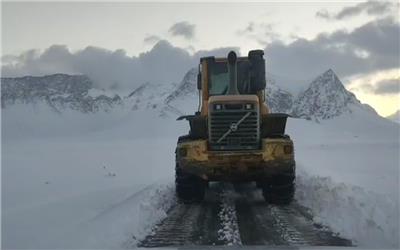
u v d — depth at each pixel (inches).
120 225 344.8
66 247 303.3
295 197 463.2
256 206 423.5
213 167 409.7
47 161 1913.1
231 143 413.1
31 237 369.1
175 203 450.9
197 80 503.5
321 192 440.1
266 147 406.6
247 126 413.4
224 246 282.5
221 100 416.2
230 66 458.6
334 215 355.6
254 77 470.6
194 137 437.1
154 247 287.1
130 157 2038.6
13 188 869.8
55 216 507.5
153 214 383.2
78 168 1386.6
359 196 398.9
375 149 2471.7
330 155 1670.8
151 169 1206.9
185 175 438.9
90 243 307.4
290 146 408.5
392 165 1069.8
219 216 379.2
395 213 336.8
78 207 569.6
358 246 282.4
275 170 409.4
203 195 451.2
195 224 350.6
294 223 348.2
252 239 302.7
